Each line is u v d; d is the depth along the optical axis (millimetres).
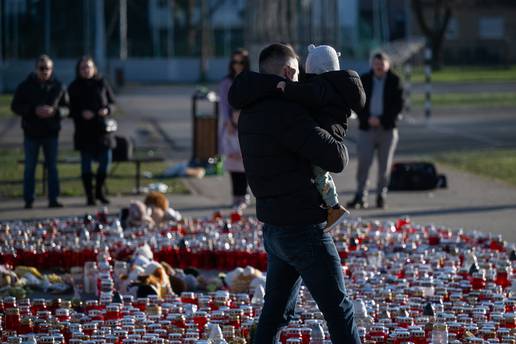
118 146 28375
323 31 87812
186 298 14914
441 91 78062
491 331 12797
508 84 87062
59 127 25703
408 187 29000
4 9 87125
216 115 32781
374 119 24938
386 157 25500
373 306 14336
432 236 19828
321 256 10547
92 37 89312
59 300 14773
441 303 14680
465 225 23219
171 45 101812
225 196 27984
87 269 16766
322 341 12188
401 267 17125
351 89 10547
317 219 10539
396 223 21906
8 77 84625
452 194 28469
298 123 10375
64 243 19000
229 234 19922
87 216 20875
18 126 51125
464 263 17656
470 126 51094
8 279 16656
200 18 102250
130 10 100438
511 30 141125
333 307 10562
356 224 21438
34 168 25734
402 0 124312
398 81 25078
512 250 18203
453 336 12695
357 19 95688
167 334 13023
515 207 26078
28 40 87938
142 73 101000
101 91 25812
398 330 12586
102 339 12594
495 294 15039
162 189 28984
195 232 20688
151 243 18891
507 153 39344
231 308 14023
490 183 30844
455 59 137250
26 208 25750
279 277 11109
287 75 10797
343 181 31328
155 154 37906
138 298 15086
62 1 88375
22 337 12633
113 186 29953
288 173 10477
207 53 102562
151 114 58531
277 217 10516
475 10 140625
